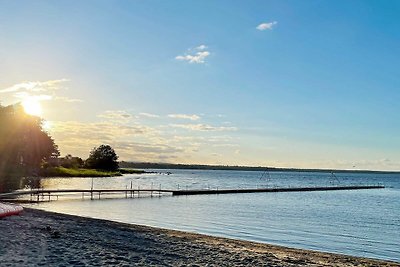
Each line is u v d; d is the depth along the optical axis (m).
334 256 19.70
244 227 35.31
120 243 18.81
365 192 104.94
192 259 16.12
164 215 43.06
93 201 58.97
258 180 178.38
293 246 26.73
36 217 27.89
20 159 103.88
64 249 15.99
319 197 82.56
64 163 162.00
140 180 139.50
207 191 80.38
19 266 12.70
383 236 32.72
